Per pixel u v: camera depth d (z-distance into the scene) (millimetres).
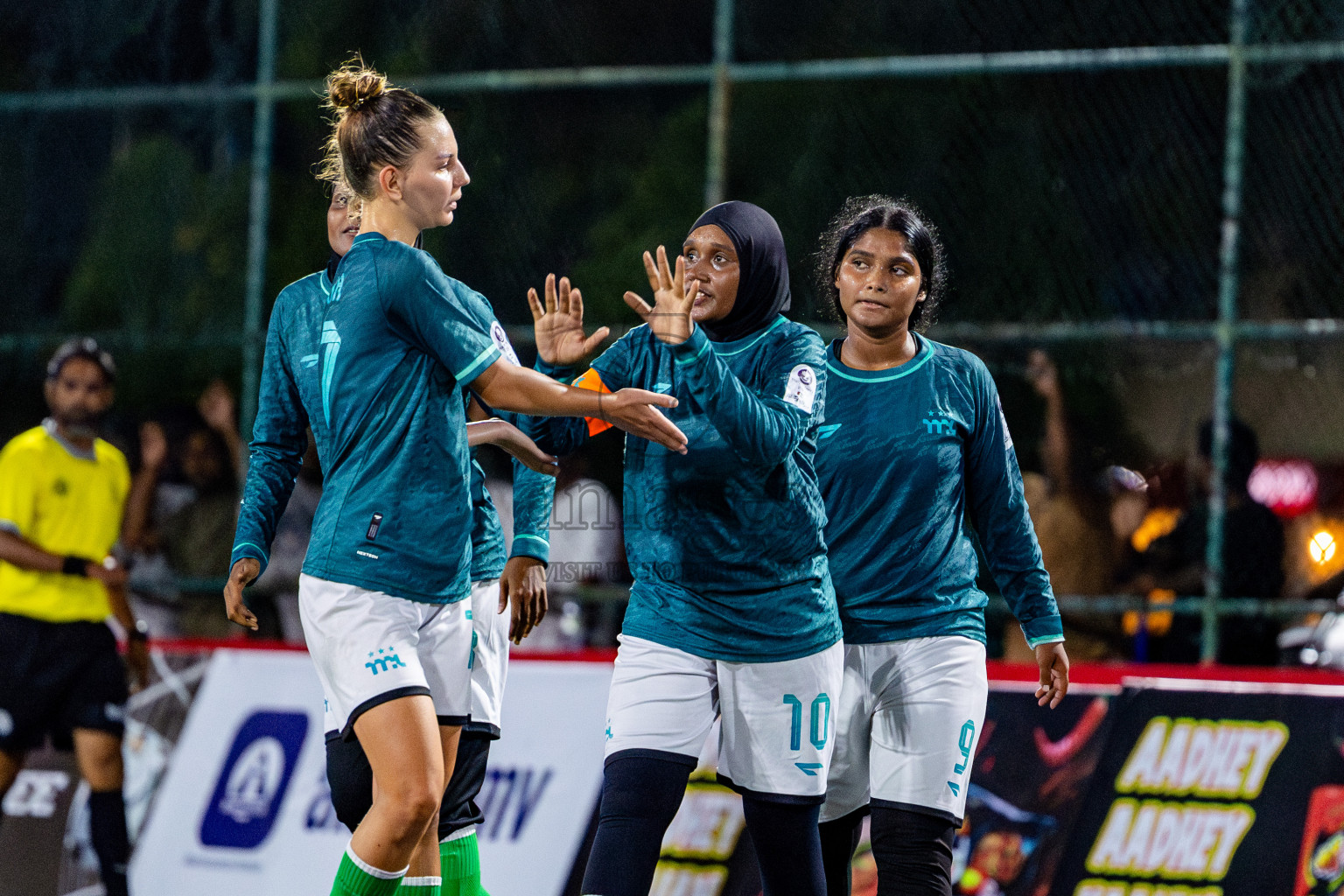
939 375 11969
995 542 12438
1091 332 20172
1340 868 14719
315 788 17906
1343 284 20188
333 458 10234
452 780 11578
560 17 23688
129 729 18812
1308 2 20297
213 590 20938
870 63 21031
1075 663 17750
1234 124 20234
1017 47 21859
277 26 23469
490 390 10117
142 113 24578
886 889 11641
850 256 11938
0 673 18609
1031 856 15484
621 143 23094
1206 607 18969
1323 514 19891
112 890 17953
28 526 18891
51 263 25062
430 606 10336
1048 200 21078
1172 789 15383
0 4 25312
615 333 22969
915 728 11602
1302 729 15227
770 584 10852
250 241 22875
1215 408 19656
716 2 21594
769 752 10906
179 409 24328
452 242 22938
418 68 23984
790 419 10375
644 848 10578
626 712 10945
